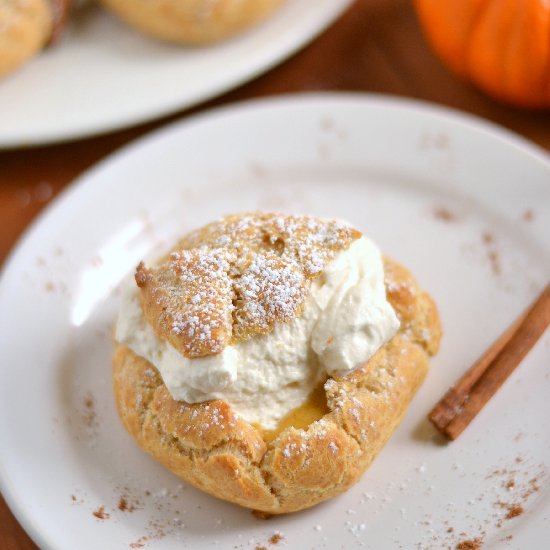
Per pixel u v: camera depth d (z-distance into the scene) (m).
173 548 0.35
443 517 0.35
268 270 0.35
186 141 0.43
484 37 0.43
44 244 0.40
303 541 0.35
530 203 0.40
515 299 0.39
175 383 0.34
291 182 0.43
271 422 0.35
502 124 0.44
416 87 0.45
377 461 0.36
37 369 0.38
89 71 0.46
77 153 0.45
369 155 0.42
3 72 0.45
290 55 0.46
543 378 0.37
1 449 0.36
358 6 0.48
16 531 0.36
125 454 0.37
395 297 0.37
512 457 0.36
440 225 0.41
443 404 0.37
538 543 0.34
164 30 0.46
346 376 0.35
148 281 0.35
